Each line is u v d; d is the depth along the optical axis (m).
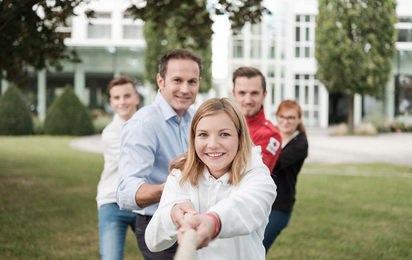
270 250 4.76
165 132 2.47
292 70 28.53
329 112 30.12
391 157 13.77
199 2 7.51
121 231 3.07
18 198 6.94
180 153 2.55
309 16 28.64
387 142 19.19
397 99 29.02
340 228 5.64
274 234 3.38
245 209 1.48
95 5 25.94
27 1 4.72
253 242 1.71
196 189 1.73
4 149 13.50
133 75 26.66
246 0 6.82
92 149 14.76
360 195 7.75
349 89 21.98
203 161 1.69
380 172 10.68
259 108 3.12
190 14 7.74
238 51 27.42
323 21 21.89
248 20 7.11
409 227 5.73
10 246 4.62
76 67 26.23
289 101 3.55
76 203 6.73
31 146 14.73
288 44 27.98
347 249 4.77
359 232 5.47
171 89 2.50
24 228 5.33
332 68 21.80
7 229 5.25
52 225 5.52
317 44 22.23
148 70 21.06
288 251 4.71
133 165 2.31
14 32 5.45
